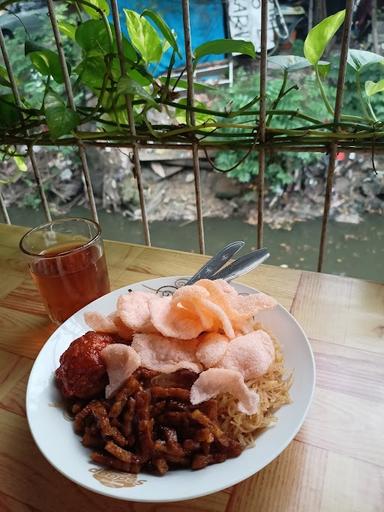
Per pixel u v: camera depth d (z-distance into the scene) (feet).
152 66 1.45
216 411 0.82
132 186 6.11
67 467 0.75
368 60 1.25
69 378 0.87
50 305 1.20
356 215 5.52
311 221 5.60
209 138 1.52
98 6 1.41
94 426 0.82
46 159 5.96
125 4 2.96
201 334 0.91
